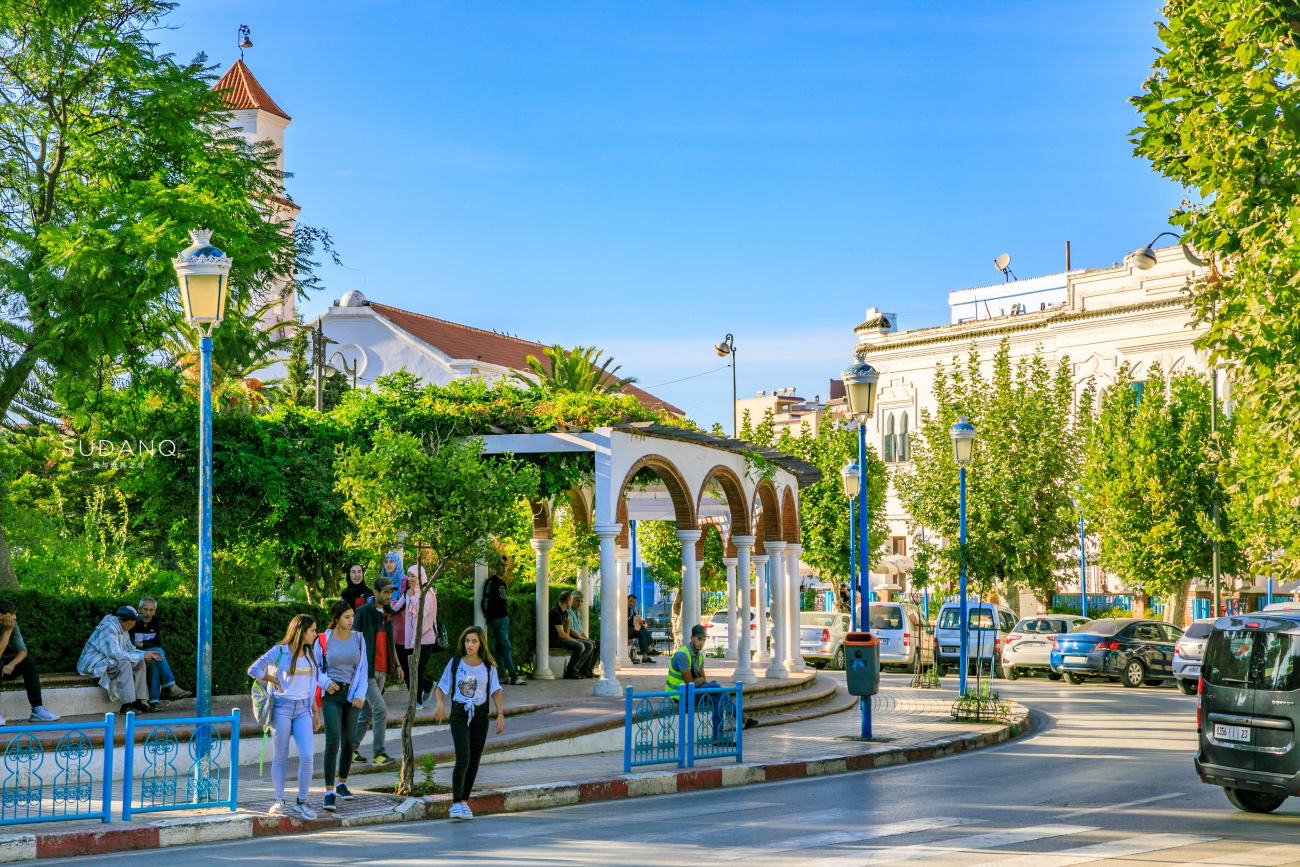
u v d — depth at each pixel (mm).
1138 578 38656
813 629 34938
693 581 21906
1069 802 12852
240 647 17156
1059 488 39500
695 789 14148
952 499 38656
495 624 21406
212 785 11914
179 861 9516
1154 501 38062
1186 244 12055
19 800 11367
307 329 36156
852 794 13523
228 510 21125
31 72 20438
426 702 17375
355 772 13547
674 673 15328
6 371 20188
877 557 45031
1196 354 44469
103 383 21188
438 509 12781
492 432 20453
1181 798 13180
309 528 21359
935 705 23984
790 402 80438
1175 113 11391
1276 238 10867
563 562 27438
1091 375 46438
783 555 26016
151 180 20547
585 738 16250
